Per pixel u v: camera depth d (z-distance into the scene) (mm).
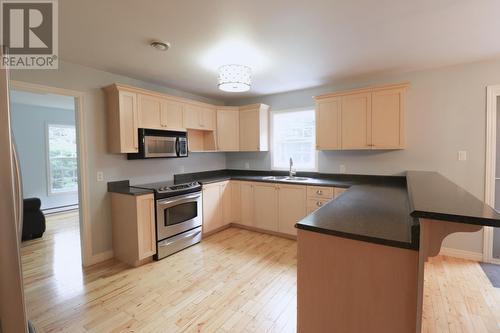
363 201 2100
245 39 2277
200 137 4520
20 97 4656
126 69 3061
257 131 4383
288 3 1729
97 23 1968
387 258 1206
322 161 4012
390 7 1787
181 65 2932
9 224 607
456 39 2309
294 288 2422
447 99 3049
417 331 1131
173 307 2139
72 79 2834
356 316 1296
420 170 3244
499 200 2902
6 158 603
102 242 3107
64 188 6133
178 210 3350
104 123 3125
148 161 3664
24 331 636
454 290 2363
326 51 2562
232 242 3664
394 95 3133
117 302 2215
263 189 3990
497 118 2869
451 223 1088
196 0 1684
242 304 2174
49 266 2943
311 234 1404
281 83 3760
